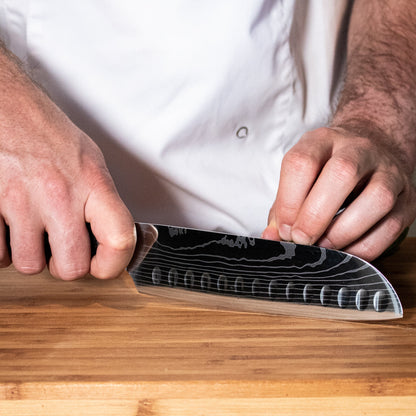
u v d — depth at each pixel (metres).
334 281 0.66
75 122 0.87
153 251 0.70
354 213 0.68
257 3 0.80
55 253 0.63
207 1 0.79
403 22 0.97
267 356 0.57
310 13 0.92
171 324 0.63
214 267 0.70
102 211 0.61
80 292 0.71
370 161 0.69
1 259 0.67
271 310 0.66
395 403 0.54
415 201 0.76
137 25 0.80
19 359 0.56
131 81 0.84
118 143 0.87
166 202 0.93
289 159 0.69
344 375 0.54
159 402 0.53
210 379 0.53
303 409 0.54
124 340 0.60
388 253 0.82
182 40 0.81
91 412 0.53
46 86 0.84
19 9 0.81
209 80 0.83
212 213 0.95
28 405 0.53
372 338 0.61
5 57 0.68
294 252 0.68
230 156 0.91
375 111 0.84
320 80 0.97
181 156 0.88
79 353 0.57
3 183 0.61
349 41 0.98
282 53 0.86
